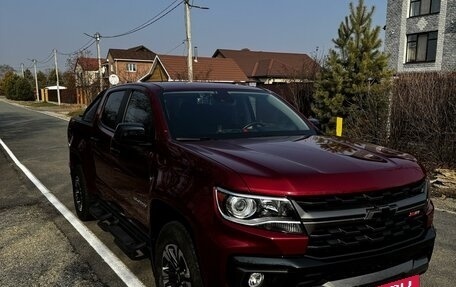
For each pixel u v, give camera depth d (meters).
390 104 10.57
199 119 3.76
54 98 64.62
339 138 3.85
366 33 12.88
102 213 4.79
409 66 29.47
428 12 28.12
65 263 4.29
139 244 3.76
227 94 4.23
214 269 2.60
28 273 4.08
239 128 3.81
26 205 6.45
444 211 6.10
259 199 2.50
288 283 2.46
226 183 2.59
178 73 35.75
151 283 3.84
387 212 2.66
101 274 4.04
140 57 67.88
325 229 2.52
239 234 2.51
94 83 39.22
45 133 17.61
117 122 4.49
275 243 2.46
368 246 2.64
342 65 13.15
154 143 3.54
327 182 2.56
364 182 2.64
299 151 3.11
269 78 51.22
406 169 2.94
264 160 2.81
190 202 2.79
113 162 4.34
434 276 3.99
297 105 16.22
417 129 9.90
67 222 5.58
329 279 2.54
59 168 9.58
